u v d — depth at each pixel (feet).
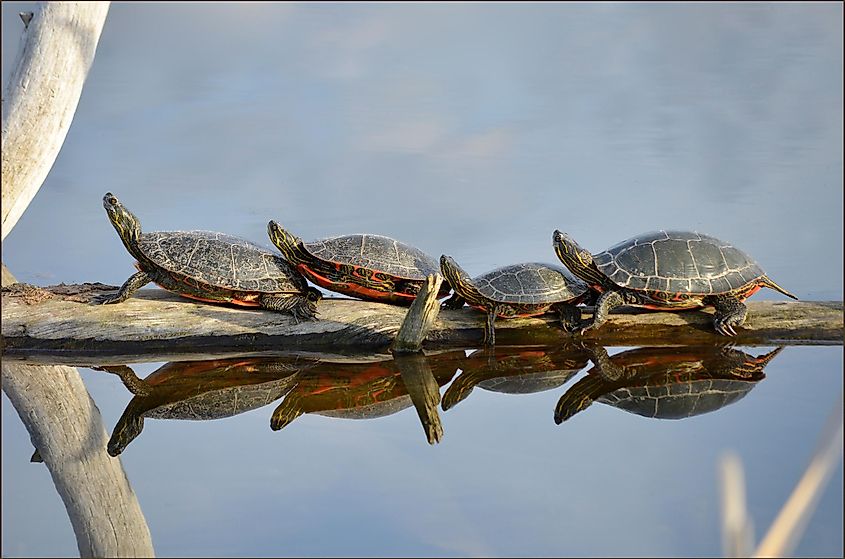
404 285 38.52
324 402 32.78
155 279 37.55
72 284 39.83
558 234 37.86
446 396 33.12
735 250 38.58
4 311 36.70
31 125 36.83
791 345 38.04
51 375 35.19
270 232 37.42
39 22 37.06
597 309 36.94
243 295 37.81
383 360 37.37
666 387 33.58
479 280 37.65
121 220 36.52
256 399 33.09
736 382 33.81
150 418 31.37
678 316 38.19
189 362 37.04
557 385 34.14
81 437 29.91
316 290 39.27
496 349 38.45
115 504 25.34
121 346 37.17
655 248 37.83
